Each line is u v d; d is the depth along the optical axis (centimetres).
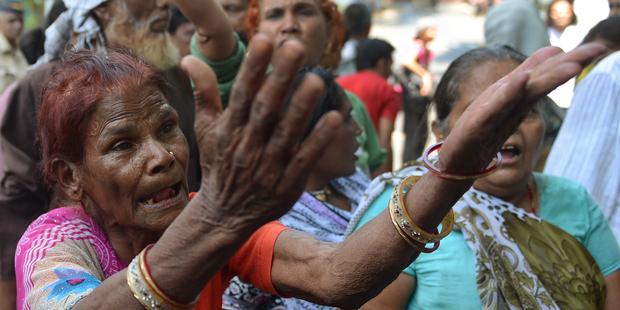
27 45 467
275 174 103
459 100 211
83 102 143
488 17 588
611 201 284
